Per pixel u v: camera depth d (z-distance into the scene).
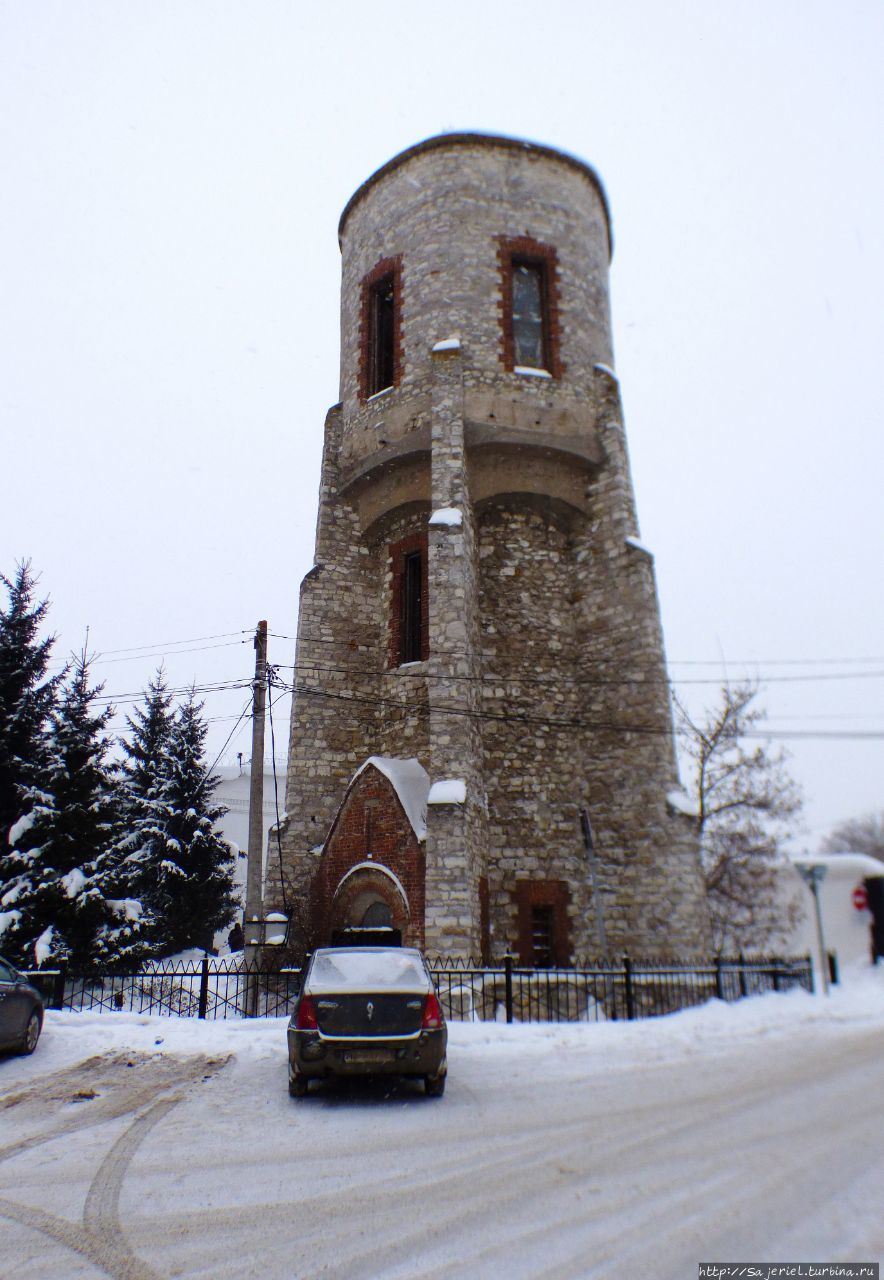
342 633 22.12
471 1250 5.39
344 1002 9.70
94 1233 5.79
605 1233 5.61
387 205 23.98
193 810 30.17
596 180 24.97
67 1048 12.55
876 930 28.53
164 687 32.62
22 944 19.70
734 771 30.55
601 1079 10.63
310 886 19.95
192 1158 7.50
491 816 19.64
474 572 20.59
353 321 24.31
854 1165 6.88
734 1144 7.61
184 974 15.52
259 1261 5.29
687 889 18.50
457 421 20.56
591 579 21.77
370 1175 6.96
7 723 21.30
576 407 22.11
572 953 19.17
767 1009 16.78
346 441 23.20
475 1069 11.23
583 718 20.98
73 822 20.52
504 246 22.83
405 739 20.59
